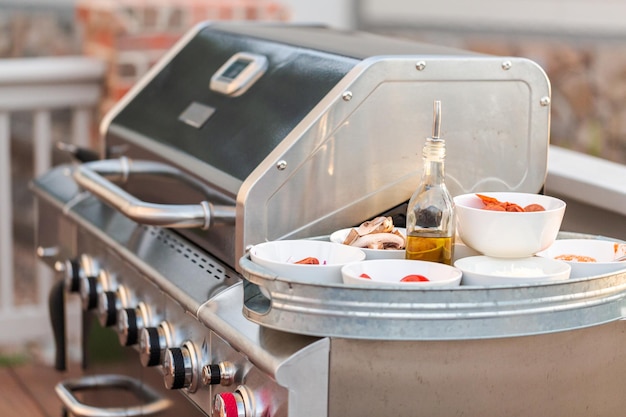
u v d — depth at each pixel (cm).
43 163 380
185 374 178
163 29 365
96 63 371
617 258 170
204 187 197
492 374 156
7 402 339
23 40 526
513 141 196
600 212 220
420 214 164
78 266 240
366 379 150
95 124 383
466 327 146
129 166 235
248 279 156
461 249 175
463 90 189
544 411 161
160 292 196
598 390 166
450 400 154
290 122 186
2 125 370
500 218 161
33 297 499
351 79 180
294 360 146
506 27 488
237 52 231
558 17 470
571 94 470
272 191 177
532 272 161
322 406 149
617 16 453
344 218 184
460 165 192
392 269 160
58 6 527
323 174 181
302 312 148
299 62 204
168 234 212
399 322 145
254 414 158
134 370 219
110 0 364
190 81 239
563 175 224
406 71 184
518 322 148
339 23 459
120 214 230
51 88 370
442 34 509
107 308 215
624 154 459
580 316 153
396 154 186
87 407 223
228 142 200
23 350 402
